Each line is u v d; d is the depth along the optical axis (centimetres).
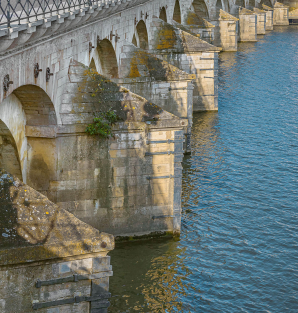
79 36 2658
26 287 1642
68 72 2533
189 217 3042
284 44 9456
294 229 2916
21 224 1639
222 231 2884
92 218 2633
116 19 3428
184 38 4997
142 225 2725
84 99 2514
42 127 2423
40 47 2147
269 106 5516
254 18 9788
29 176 2517
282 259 2600
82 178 2566
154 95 3784
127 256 2625
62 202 2566
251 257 2622
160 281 2414
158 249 2684
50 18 1991
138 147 2600
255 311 2191
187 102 3859
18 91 2228
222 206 3194
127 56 3700
